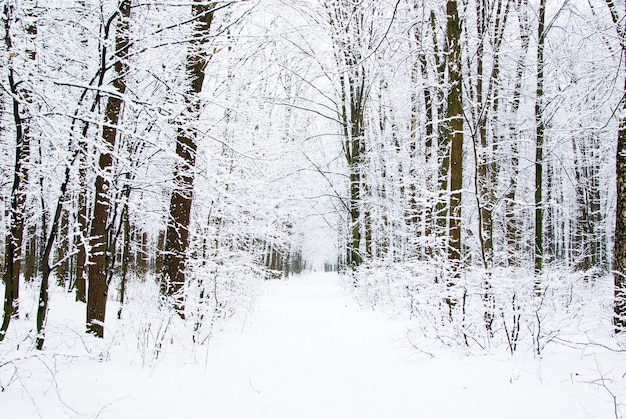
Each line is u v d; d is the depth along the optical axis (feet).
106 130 21.52
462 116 29.04
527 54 44.98
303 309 45.32
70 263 56.03
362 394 15.72
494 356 18.24
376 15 50.98
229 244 36.52
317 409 14.24
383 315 35.60
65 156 15.01
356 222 57.82
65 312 35.58
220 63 28.81
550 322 19.40
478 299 21.08
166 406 13.84
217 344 24.54
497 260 32.73
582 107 36.96
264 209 28.09
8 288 16.46
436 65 41.68
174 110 16.99
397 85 56.70
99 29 18.53
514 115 48.52
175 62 22.85
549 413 12.28
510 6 43.39
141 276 62.18
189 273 27.04
